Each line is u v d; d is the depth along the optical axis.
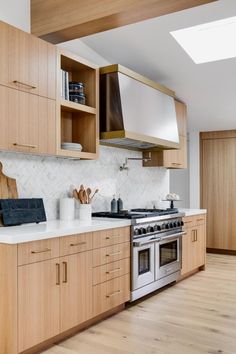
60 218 3.66
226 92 5.21
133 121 4.00
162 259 4.31
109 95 3.96
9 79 2.81
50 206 3.66
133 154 5.01
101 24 3.09
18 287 2.49
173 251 4.58
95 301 3.22
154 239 4.07
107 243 3.39
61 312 2.85
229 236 6.81
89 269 3.15
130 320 3.37
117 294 3.52
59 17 3.20
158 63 4.54
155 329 3.16
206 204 7.04
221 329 3.17
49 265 2.74
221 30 4.14
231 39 4.17
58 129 3.28
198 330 3.15
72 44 4.02
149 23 3.64
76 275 3.01
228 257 6.52
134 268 3.75
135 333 3.07
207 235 7.01
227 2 3.21
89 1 3.03
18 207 3.14
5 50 2.79
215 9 3.33
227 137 6.88
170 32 3.82
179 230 4.68
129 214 3.95
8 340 2.47
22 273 2.52
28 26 3.38
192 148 7.13
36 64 3.05
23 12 3.35
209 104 5.67
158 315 3.51
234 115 6.06
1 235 2.50
